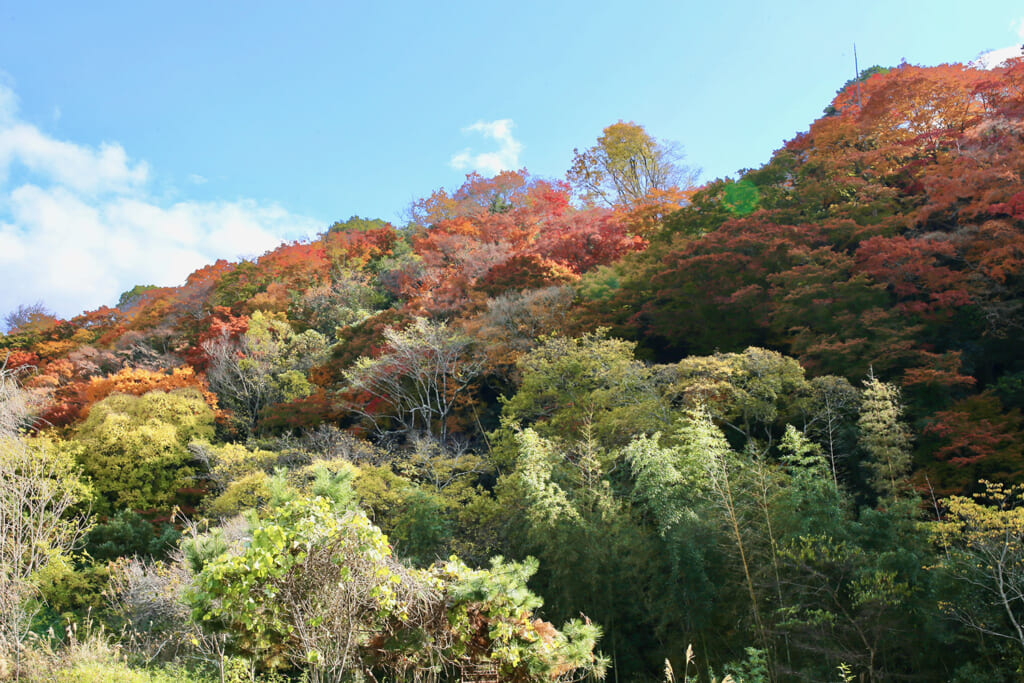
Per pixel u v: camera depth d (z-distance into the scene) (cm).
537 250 3525
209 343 3158
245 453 2089
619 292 2658
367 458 2091
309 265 4578
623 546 1405
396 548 1496
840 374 1903
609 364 1981
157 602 1174
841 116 3606
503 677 662
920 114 3212
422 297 3353
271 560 566
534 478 1520
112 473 2209
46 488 1280
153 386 2811
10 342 4053
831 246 2383
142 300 4409
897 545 1239
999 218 2248
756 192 3344
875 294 2022
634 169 5069
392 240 5231
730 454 1485
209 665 1033
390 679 685
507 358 2448
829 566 1211
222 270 4831
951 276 2005
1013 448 1420
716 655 1313
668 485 1447
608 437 1750
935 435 1600
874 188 2694
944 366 1772
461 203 5300
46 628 1297
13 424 1484
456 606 653
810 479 1407
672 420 1744
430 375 2531
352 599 603
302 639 593
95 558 1744
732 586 1315
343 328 3334
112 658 961
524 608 671
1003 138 2539
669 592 1346
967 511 1150
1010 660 1042
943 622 1105
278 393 2959
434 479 1923
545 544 1478
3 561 1078
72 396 2925
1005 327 1959
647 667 1419
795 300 2108
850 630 1161
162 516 2172
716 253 2394
